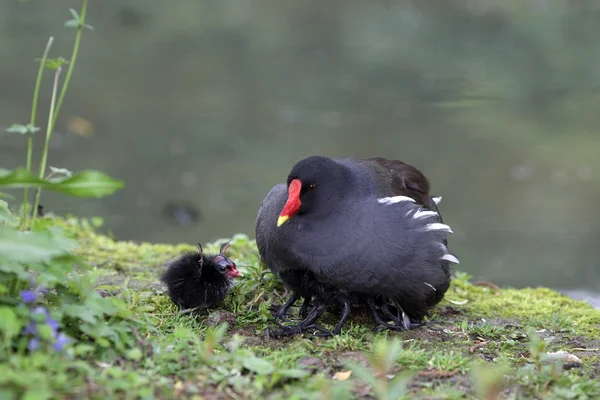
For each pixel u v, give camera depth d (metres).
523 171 15.76
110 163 15.29
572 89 20.11
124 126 17.11
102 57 21.36
